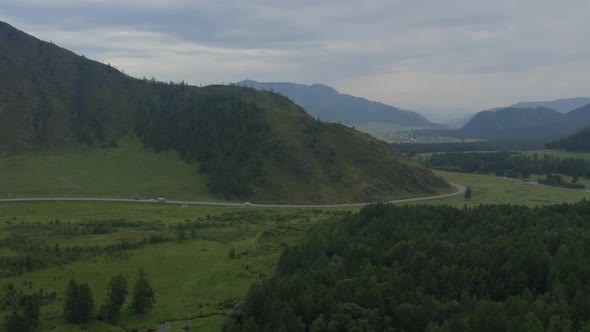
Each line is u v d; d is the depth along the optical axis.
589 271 93.31
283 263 111.75
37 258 124.62
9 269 116.81
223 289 109.00
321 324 79.44
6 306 96.38
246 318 84.50
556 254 103.94
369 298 85.25
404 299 86.00
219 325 90.94
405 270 99.56
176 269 123.31
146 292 96.88
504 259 102.38
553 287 89.44
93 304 92.75
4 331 83.19
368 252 108.50
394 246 108.88
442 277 94.88
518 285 95.25
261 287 89.31
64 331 86.44
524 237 114.81
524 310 79.75
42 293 103.19
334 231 130.00
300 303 83.56
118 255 133.25
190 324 92.00
